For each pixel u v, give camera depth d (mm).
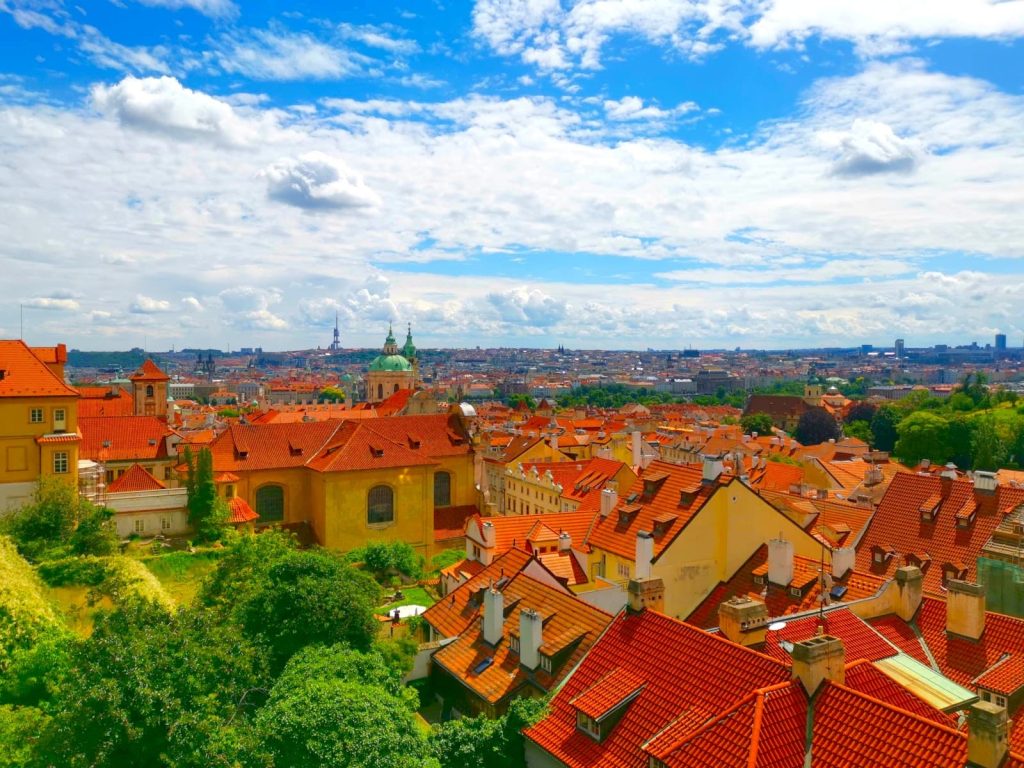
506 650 48125
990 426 194625
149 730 31359
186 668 33938
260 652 42188
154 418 119688
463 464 119750
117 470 110438
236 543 63969
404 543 98062
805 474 134000
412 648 51844
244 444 107125
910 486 64750
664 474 65562
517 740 38156
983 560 54375
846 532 73125
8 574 49719
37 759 31141
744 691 32906
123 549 84688
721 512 58000
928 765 26859
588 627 44438
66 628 49406
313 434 111750
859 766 28016
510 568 58406
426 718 50375
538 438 145250
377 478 105000
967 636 41812
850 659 39469
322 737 34281
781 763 28734
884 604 45656
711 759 29516
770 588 54219
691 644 36688
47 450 82562
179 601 72375
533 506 125188
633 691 35688
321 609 48562
